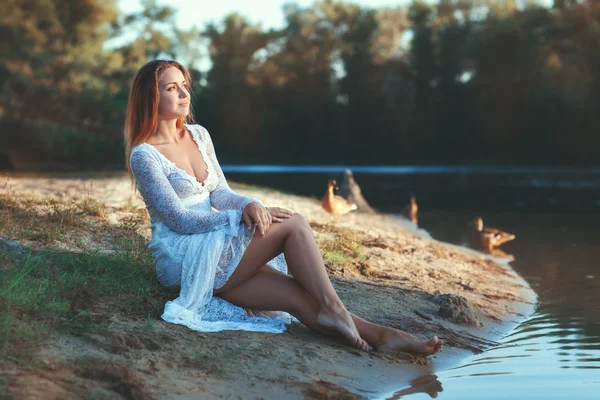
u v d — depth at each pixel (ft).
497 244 29.58
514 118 154.51
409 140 170.71
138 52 161.17
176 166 13.28
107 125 127.85
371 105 177.37
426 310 16.39
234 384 10.34
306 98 184.03
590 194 65.51
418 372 12.43
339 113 180.86
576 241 32.35
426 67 171.42
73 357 10.06
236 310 12.98
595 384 12.00
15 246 14.69
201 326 12.32
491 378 12.34
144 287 13.66
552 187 77.46
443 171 125.80
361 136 177.47
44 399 8.79
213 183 13.97
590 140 145.48
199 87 194.49
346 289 17.07
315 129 180.14
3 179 42.39
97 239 17.42
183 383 10.02
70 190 30.58
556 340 15.17
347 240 22.52
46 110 125.29
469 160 162.40
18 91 122.11
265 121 183.21
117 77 148.56
